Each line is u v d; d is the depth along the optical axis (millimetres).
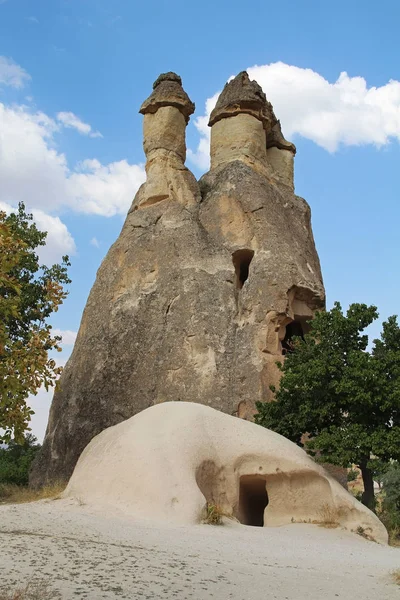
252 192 28750
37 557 8539
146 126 32906
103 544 9938
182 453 15281
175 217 29734
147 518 13453
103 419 25672
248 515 17469
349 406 18953
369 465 17531
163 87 32812
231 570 9086
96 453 16422
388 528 18625
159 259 28672
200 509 13969
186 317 26562
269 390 24109
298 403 20141
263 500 18266
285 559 10703
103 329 28156
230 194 29219
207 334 25969
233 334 25969
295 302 26516
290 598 7758
